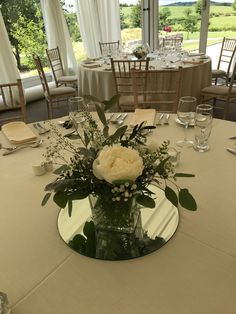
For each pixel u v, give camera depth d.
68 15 5.35
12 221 0.94
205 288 0.68
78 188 0.71
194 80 3.47
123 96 3.37
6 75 4.44
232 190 1.02
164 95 3.25
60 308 0.66
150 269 0.74
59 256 0.80
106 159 0.64
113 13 5.63
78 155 0.76
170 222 0.89
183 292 0.67
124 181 0.63
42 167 1.19
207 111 1.29
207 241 0.81
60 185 0.69
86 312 0.65
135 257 0.78
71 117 1.42
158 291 0.68
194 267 0.73
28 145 1.45
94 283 0.71
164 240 0.82
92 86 3.60
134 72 2.32
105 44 5.16
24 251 0.82
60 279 0.73
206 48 5.33
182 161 1.22
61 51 5.17
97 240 0.84
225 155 1.25
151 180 0.73
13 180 1.17
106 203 0.76
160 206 0.96
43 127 1.63
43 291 0.70
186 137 1.44
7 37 4.30
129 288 0.69
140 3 5.51
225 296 0.66
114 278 0.72
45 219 0.94
